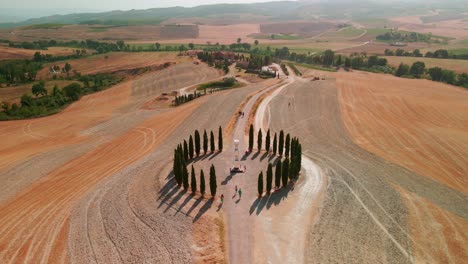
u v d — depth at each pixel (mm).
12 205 51438
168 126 88625
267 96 116125
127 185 55250
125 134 85250
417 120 91875
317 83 139625
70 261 39281
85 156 70625
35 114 120000
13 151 77062
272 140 76000
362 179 58031
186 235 42688
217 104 106312
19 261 39531
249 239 42156
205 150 66500
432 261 39688
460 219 47688
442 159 66938
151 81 175625
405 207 49969
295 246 41156
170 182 55062
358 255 40125
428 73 183000
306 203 49906
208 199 50188
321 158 66812
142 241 41938
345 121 91062
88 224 45562
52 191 55250
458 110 99625
